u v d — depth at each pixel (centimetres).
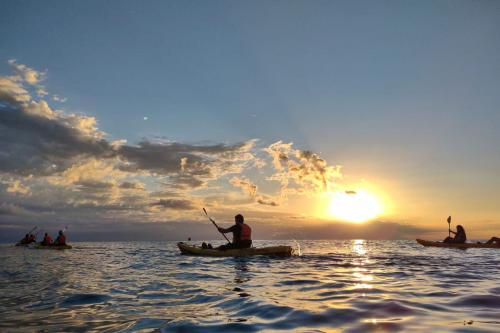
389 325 305
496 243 1812
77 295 512
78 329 324
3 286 616
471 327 295
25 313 396
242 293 505
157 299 473
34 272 855
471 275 713
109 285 613
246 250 1217
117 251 1955
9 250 2169
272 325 316
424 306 387
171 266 950
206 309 399
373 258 1202
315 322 322
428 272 770
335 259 1152
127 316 373
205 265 961
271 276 709
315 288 541
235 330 304
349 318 334
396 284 580
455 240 1916
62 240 2336
